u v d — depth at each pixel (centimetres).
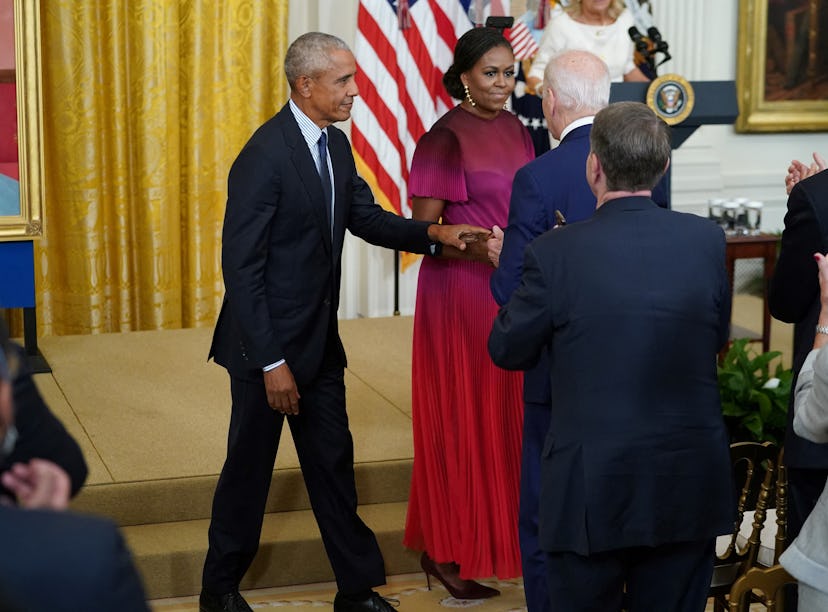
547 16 651
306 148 323
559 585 267
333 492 349
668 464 255
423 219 367
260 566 391
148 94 593
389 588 394
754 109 746
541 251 263
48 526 137
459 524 374
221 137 620
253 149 321
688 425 258
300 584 396
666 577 268
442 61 639
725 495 263
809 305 304
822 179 295
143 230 607
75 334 604
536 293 261
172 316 623
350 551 353
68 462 188
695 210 751
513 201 304
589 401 257
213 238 629
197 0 597
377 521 410
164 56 593
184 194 623
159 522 403
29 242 506
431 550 380
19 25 483
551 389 287
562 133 308
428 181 363
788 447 294
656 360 255
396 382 519
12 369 151
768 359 438
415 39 626
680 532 258
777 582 275
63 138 587
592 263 258
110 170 600
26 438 183
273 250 325
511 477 372
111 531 138
